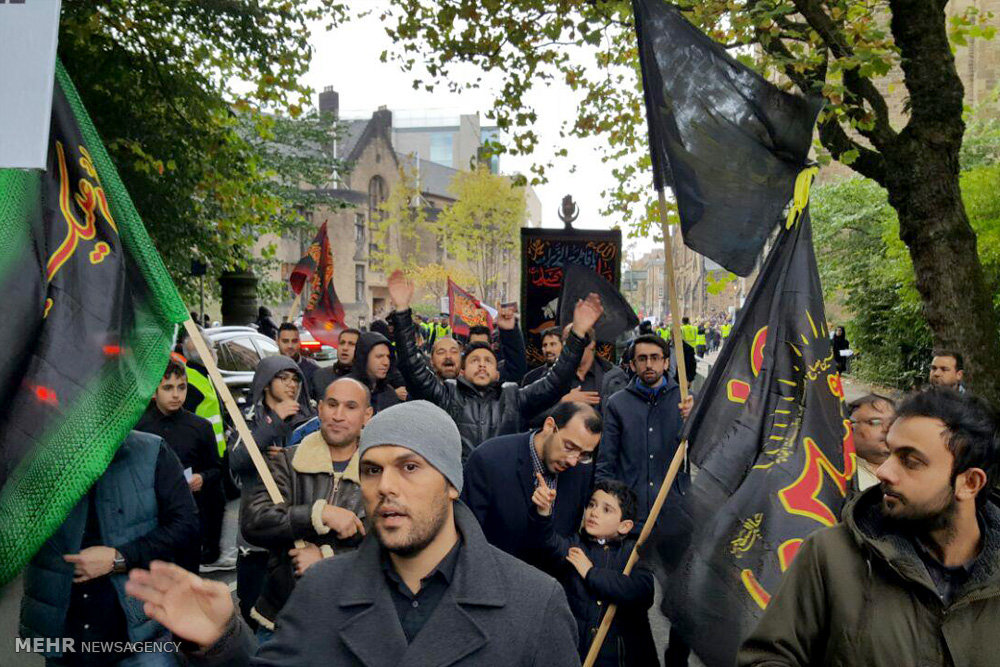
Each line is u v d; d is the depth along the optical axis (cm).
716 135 443
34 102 230
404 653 200
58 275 317
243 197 1590
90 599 345
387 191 7006
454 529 219
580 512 452
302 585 215
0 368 297
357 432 384
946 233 822
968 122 2180
